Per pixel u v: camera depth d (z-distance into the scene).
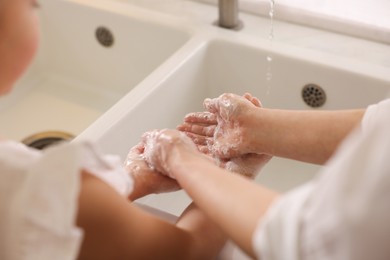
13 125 0.98
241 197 0.45
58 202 0.40
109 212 0.43
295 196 0.36
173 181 0.66
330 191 0.32
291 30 0.87
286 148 0.70
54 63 1.05
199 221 0.58
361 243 0.31
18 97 1.03
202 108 0.91
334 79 0.79
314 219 0.33
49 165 0.40
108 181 0.46
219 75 0.89
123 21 0.92
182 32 0.88
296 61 0.81
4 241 0.40
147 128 0.77
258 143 0.71
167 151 0.61
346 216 0.31
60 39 1.02
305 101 0.84
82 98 1.02
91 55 1.00
